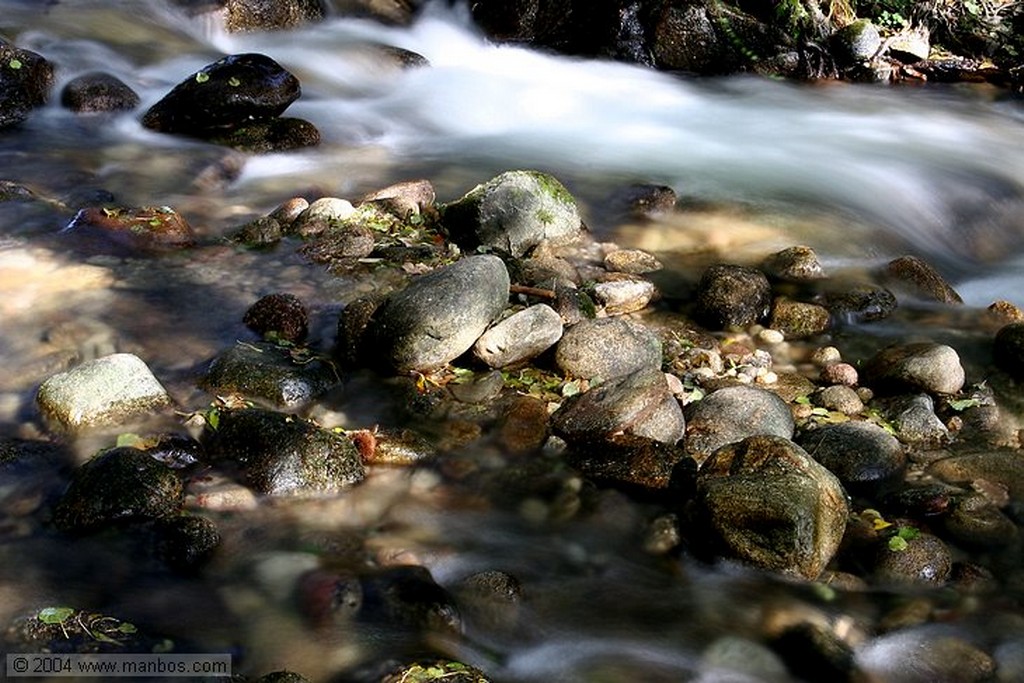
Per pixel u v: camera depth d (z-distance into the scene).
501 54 6.07
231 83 4.33
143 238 3.52
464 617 2.44
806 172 4.52
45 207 3.69
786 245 3.88
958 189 4.50
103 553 2.50
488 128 4.88
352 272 3.44
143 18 5.36
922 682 2.37
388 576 2.49
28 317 3.14
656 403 2.88
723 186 4.34
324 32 5.82
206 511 2.60
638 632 2.45
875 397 3.17
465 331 3.04
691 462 2.78
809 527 2.53
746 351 3.30
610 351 3.07
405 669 2.29
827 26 6.20
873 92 5.86
